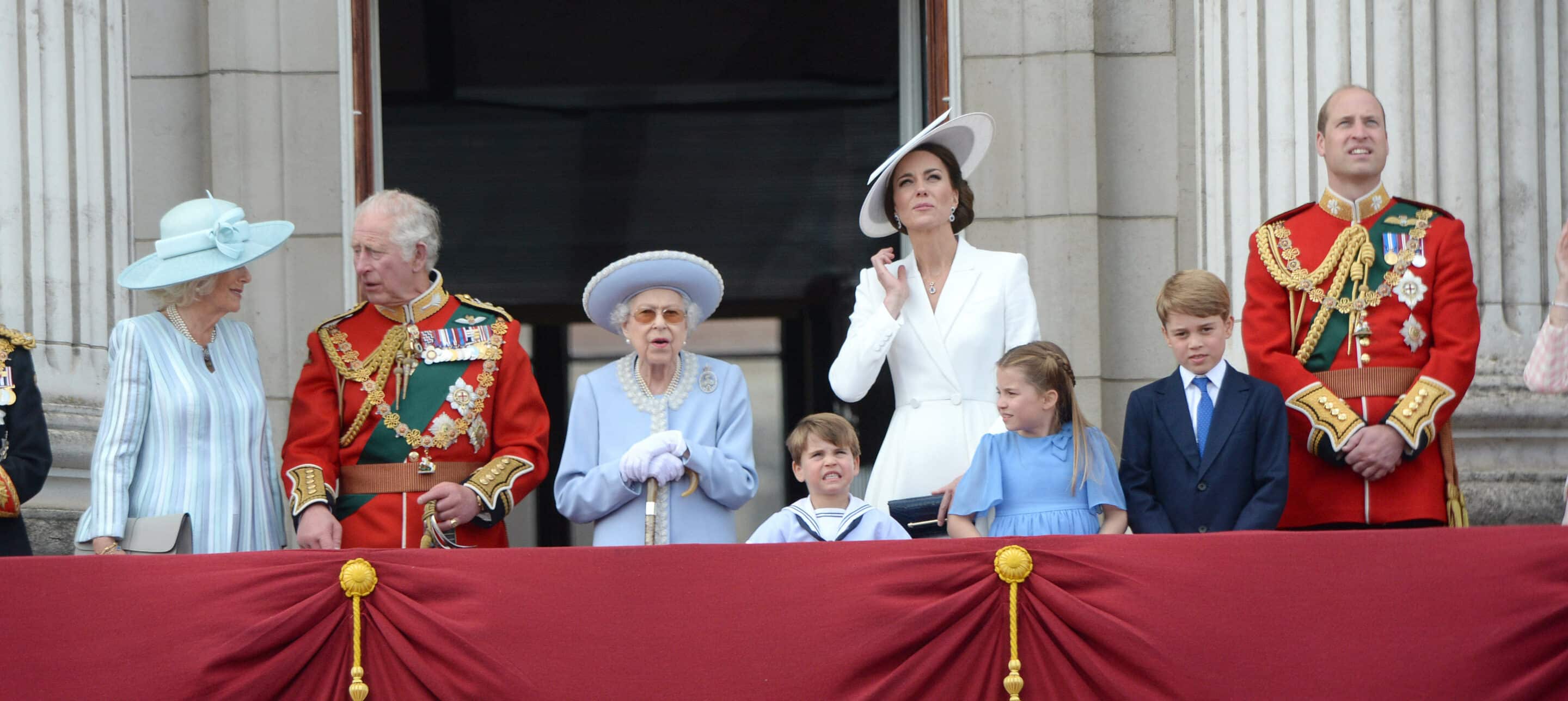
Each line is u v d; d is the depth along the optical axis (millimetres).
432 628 15211
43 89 22359
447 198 28844
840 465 17859
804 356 29078
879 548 15258
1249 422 17344
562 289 29078
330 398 18453
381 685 15297
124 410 17078
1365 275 18344
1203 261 25219
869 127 29000
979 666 15148
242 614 15242
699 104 29312
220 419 17484
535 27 29156
